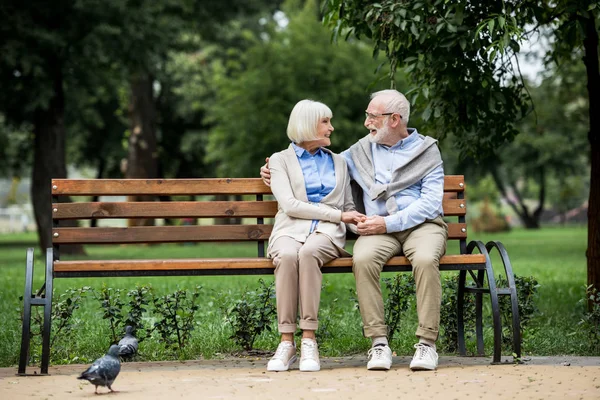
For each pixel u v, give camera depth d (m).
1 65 23.03
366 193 7.05
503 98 9.07
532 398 5.24
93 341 7.93
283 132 31.64
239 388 5.69
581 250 27.94
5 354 7.41
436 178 6.96
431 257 6.50
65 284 13.08
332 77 30.98
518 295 8.12
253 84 31.67
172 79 42.59
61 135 25.58
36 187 25.45
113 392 5.60
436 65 8.80
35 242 44.59
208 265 6.54
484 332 8.52
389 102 7.01
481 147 10.33
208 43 37.88
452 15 8.52
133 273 6.47
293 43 32.00
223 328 8.55
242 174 32.44
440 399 5.23
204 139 44.16
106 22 22.92
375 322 6.53
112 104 42.69
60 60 23.50
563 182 61.00
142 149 36.38
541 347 7.80
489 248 7.20
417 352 6.46
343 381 5.93
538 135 45.00
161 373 6.45
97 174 49.84
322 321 8.65
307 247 6.53
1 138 35.53
